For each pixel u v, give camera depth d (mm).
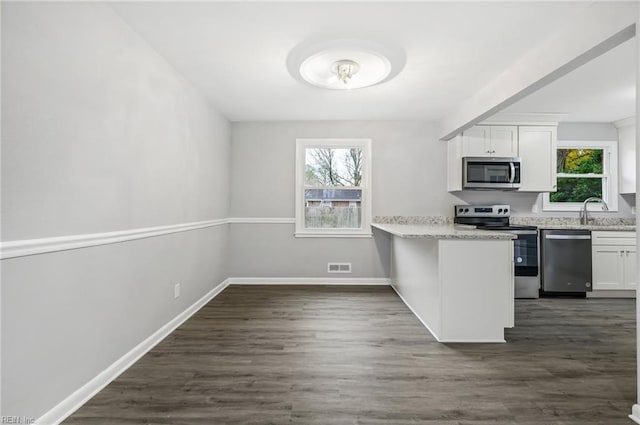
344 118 4371
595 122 4566
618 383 1980
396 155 4496
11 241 1356
